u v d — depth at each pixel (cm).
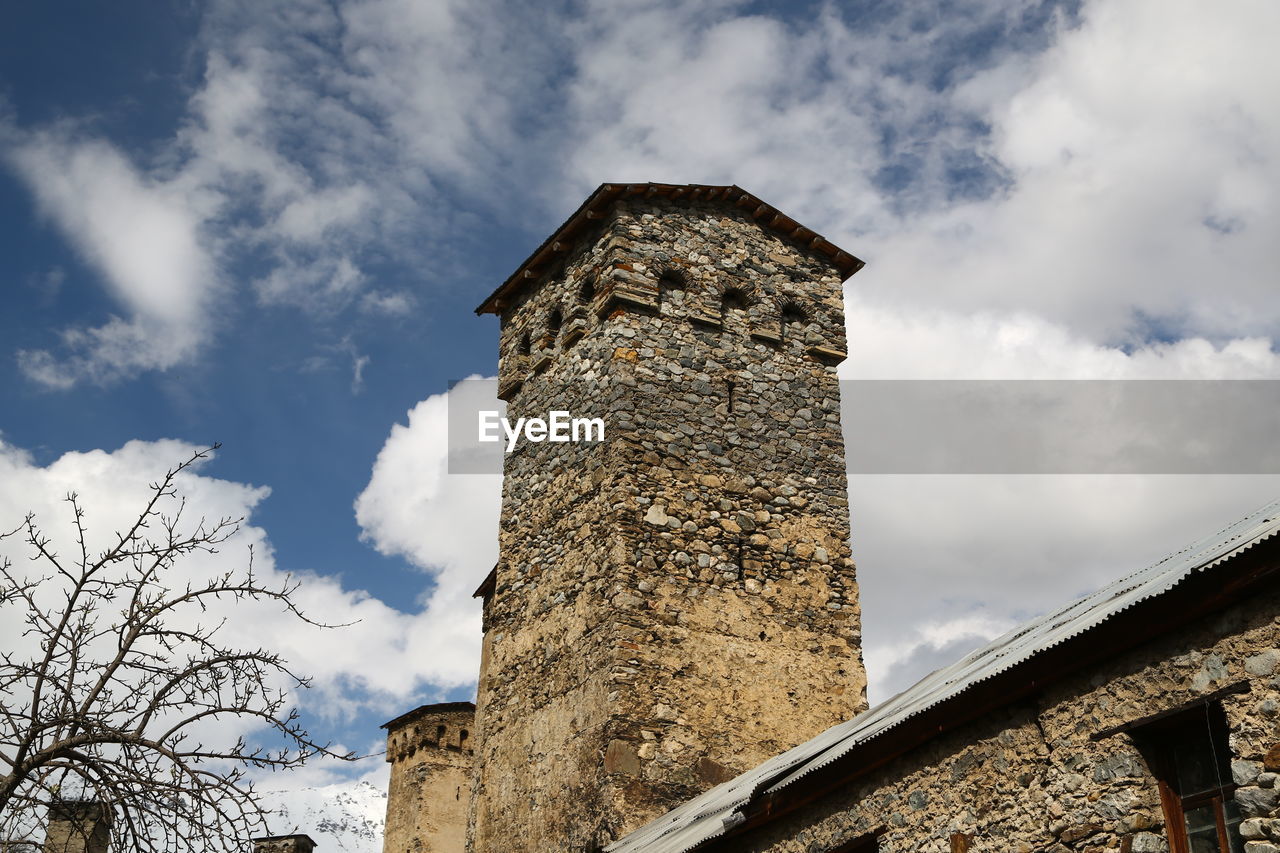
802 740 1672
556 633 1759
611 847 1452
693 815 1334
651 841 1316
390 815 3409
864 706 1739
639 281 1872
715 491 1786
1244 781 689
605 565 1698
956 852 859
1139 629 764
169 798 774
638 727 1583
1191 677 738
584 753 1612
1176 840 746
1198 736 755
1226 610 726
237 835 784
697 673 1648
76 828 794
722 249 1967
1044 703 830
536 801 1678
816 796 1006
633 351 1825
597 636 1664
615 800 1530
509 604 1894
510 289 2152
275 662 841
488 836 1756
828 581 1805
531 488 1938
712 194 1973
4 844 778
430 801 3309
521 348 2094
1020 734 842
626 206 1922
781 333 1955
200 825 775
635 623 1641
